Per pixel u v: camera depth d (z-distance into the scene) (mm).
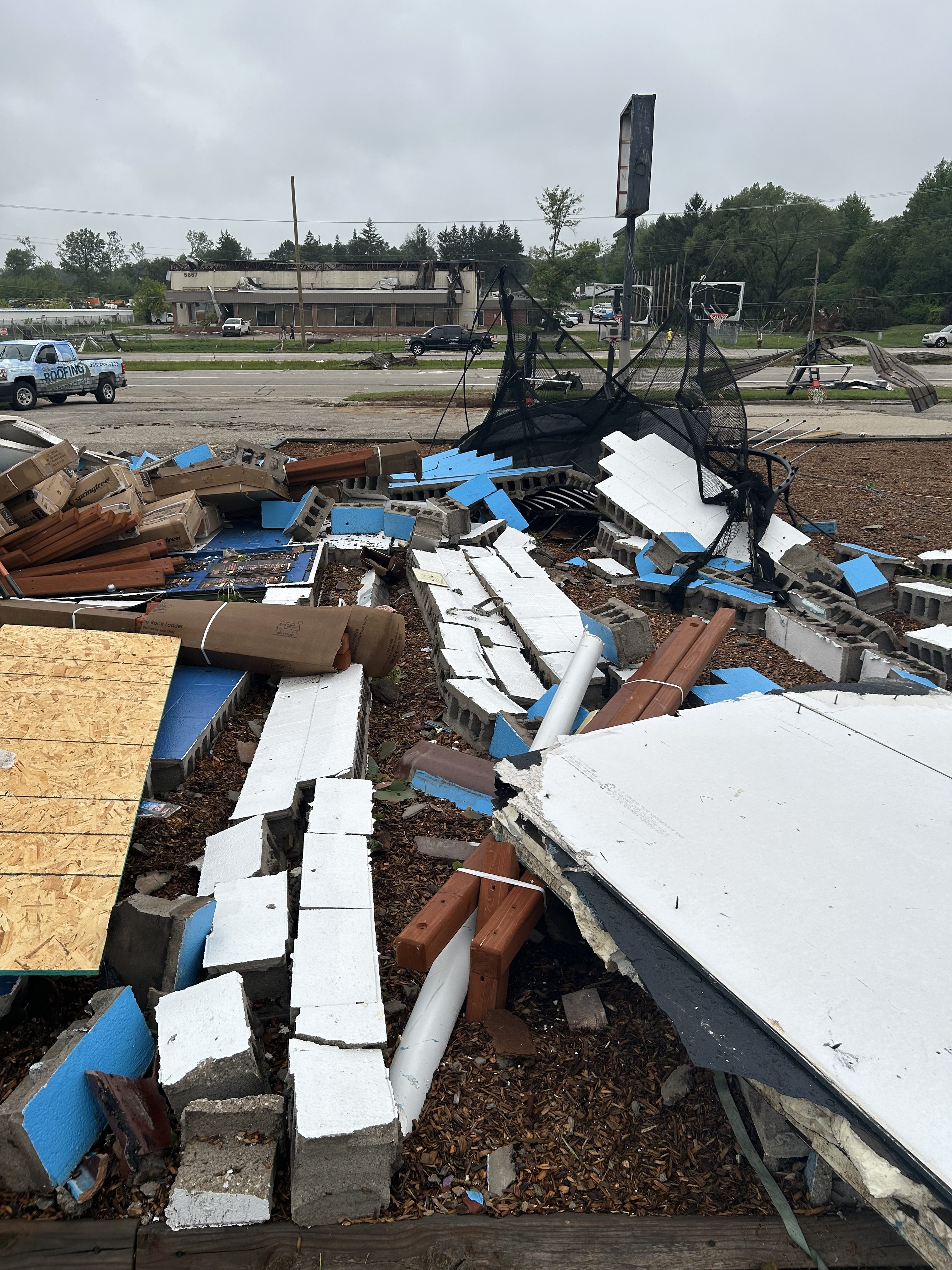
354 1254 2471
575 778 3346
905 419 21125
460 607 6871
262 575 7320
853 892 2701
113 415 20750
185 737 4840
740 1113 2873
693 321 8977
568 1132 2852
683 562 8336
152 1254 2469
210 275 60344
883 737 3648
